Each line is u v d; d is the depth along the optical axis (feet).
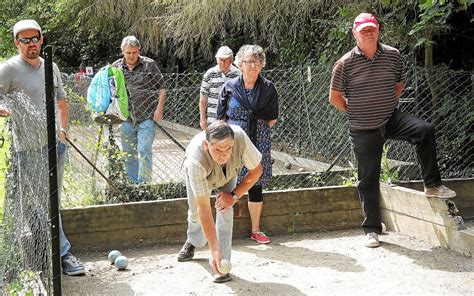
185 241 19.69
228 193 15.25
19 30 15.67
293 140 33.01
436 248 18.38
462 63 32.40
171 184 22.33
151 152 23.17
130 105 22.81
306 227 20.71
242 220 20.25
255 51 18.25
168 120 36.35
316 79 32.09
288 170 29.04
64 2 56.13
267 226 20.45
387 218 20.85
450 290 14.88
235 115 18.66
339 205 20.90
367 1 29.04
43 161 12.94
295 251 18.58
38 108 16.20
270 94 18.66
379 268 16.74
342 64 18.06
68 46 66.80
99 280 16.24
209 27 43.75
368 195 19.06
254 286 15.55
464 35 30.55
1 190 17.94
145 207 19.34
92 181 21.17
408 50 30.68
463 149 27.35
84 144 22.66
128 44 23.16
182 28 44.47
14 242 13.97
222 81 22.57
